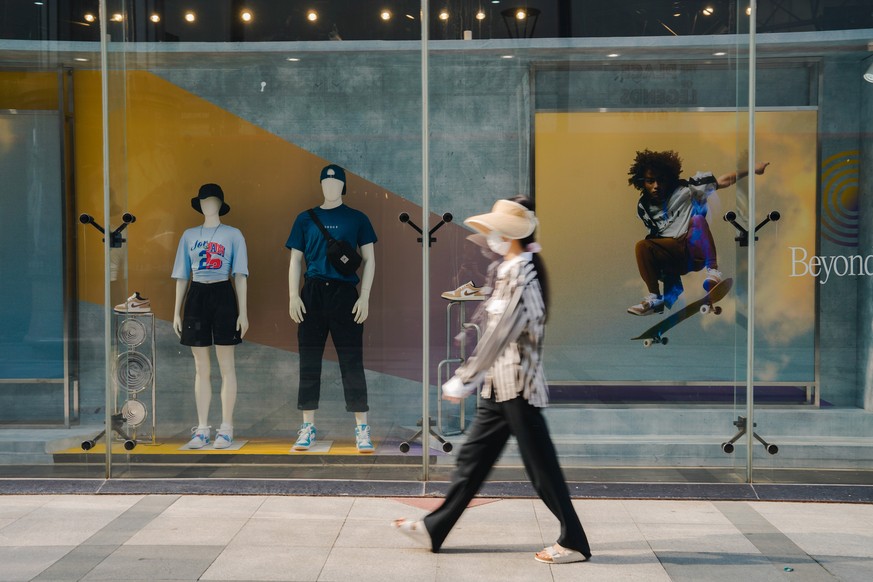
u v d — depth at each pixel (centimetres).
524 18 585
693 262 591
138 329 603
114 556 429
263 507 523
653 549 443
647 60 584
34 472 596
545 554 419
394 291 595
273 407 604
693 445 591
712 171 588
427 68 588
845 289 589
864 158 585
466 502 428
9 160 605
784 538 463
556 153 588
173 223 604
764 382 591
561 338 594
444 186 591
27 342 611
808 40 582
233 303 606
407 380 595
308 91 595
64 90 601
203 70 597
